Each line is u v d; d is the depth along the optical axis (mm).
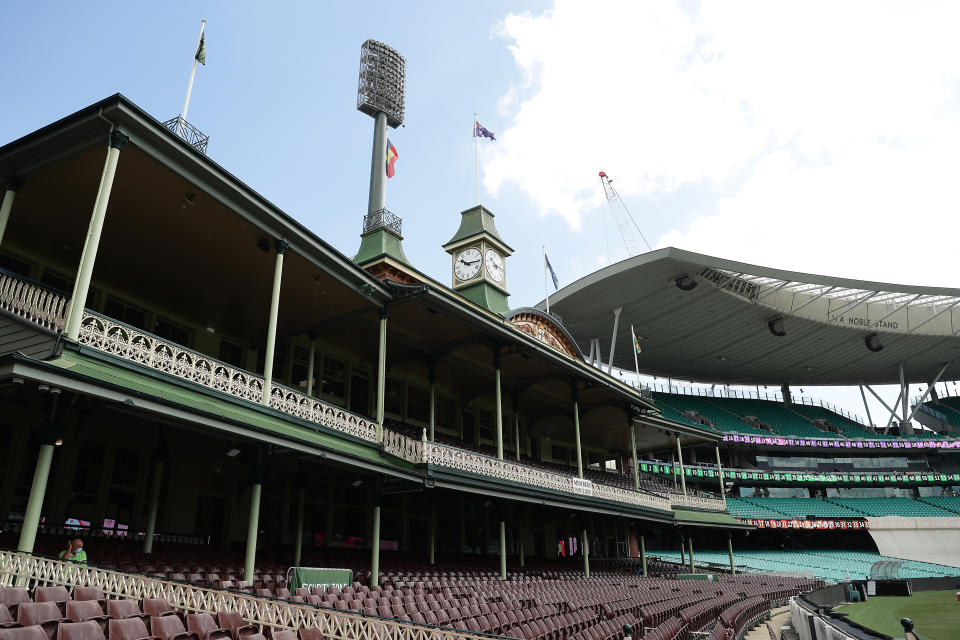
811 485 65562
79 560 9820
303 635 8375
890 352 71125
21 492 14977
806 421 75312
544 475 24328
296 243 16141
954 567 52281
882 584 40500
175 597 8938
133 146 12133
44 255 16641
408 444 18906
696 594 26328
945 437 70500
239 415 13508
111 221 14992
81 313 10961
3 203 13086
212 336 21000
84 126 11945
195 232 15453
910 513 61250
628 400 31766
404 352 24625
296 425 15172
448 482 19219
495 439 32250
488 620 13281
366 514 24141
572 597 19188
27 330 10930
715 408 74625
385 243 26406
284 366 22469
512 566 27156
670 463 56875
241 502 19844
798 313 59875
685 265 50531
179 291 18609
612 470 43906
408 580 17891
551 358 25312
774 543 61156
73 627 6723
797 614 18516
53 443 10086
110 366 11391
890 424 77500
